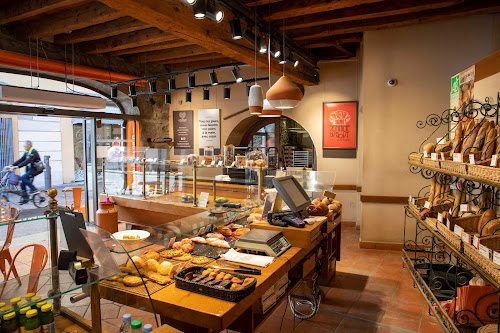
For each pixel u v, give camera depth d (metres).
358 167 6.52
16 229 3.64
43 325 1.45
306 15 4.57
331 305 3.48
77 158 6.70
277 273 2.19
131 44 5.62
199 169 4.84
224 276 1.98
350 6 4.03
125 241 2.34
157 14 2.75
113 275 1.50
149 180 5.32
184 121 8.05
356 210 6.63
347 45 6.18
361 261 4.77
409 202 4.30
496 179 2.09
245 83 7.32
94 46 6.06
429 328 3.04
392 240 5.27
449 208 3.54
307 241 2.62
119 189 5.64
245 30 3.68
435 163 3.27
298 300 3.56
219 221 3.10
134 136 7.40
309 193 4.26
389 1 4.23
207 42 3.52
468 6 4.46
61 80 6.54
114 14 4.25
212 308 1.69
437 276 3.36
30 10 4.28
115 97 7.05
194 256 2.45
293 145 8.30
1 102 5.04
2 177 5.90
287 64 5.30
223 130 7.64
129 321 1.55
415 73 5.04
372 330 3.02
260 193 4.09
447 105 4.96
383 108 5.19
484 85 3.22
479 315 2.61
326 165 6.74
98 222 5.16
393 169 5.21
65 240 1.70
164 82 8.12
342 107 6.54
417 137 5.09
